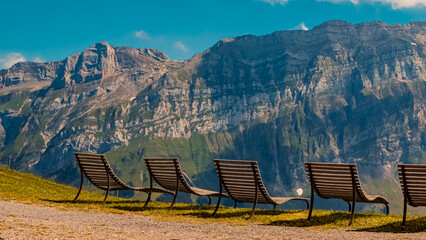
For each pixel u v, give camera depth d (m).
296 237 11.83
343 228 14.09
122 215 16.12
